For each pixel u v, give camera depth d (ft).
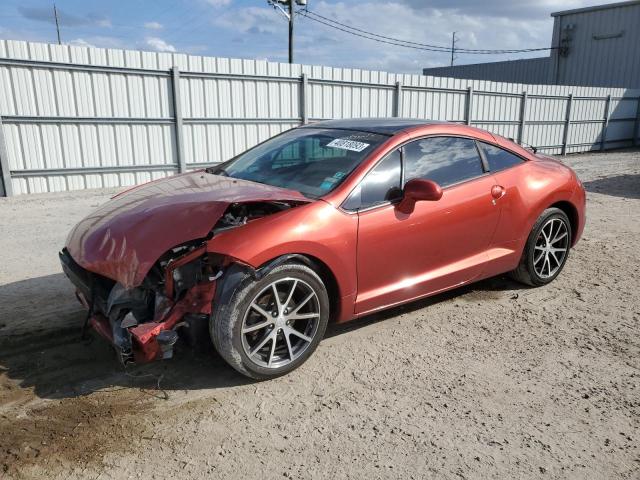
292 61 92.68
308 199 11.18
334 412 9.71
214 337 9.96
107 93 36.52
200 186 12.44
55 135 35.17
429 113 56.54
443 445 8.87
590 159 65.31
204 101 40.75
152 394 10.16
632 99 82.58
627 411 9.98
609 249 21.09
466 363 11.62
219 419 9.44
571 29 100.48
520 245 15.15
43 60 33.55
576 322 13.89
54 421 9.23
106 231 10.74
